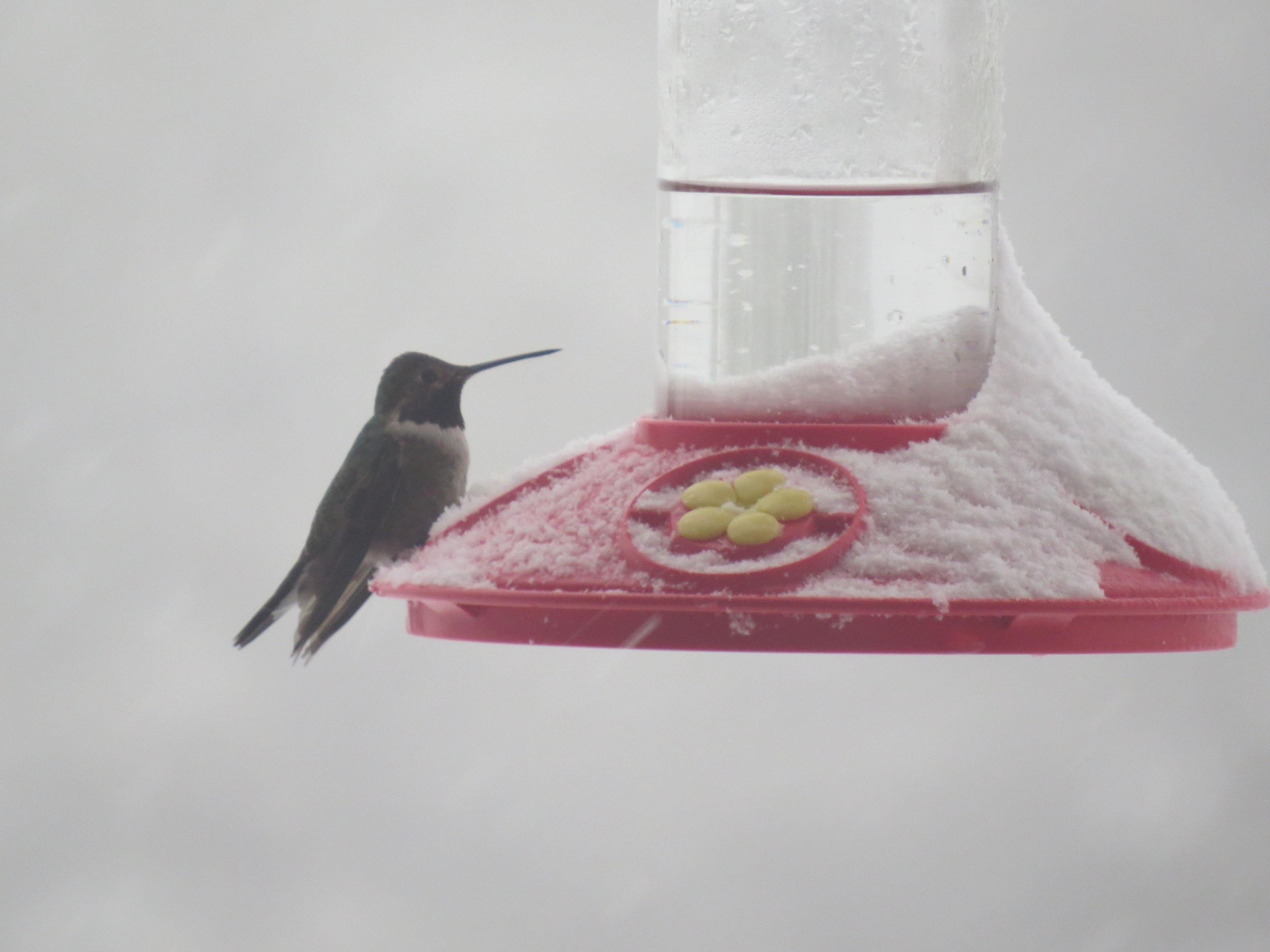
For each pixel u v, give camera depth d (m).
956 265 2.74
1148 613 2.68
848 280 2.74
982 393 2.73
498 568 2.70
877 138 2.75
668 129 2.77
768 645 2.68
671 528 2.70
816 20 2.75
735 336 2.75
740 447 2.73
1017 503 2.70
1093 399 2.73
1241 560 2.71
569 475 2.74
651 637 2.69
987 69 2.75
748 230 2.75
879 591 2.68
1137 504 2.71
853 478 2.70
